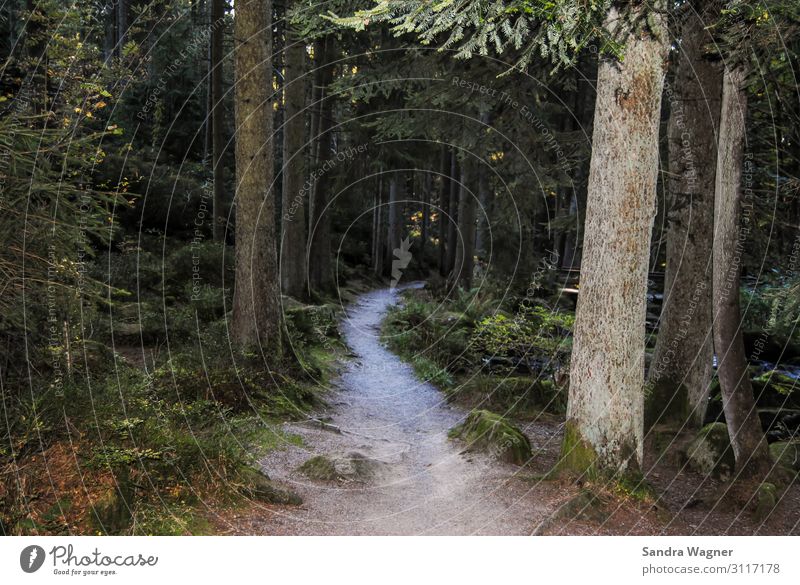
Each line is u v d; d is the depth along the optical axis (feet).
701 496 24.35
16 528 14.79
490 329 47.65
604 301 21.93
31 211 17.48
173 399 28.14
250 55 35.94
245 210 36.63
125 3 73.46
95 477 16.88
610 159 21.62
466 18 16.47
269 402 32.32
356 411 38.01
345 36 47.37
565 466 22.63
